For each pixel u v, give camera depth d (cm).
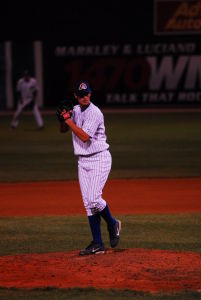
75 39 11169
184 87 11056
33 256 2339
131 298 1817
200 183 4144
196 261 2222
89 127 2272
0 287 1944
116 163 5050
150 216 3181
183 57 10988
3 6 11369
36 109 7669
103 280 2012
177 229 2895
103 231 2905
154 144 6194
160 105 11200
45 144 6372
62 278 2044
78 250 2462
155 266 2153
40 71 11250
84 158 2322
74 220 3105
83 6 11125
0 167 4944
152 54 11062
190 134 6981
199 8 10825
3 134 7331
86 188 2330
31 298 1836
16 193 3869
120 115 9631
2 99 11250
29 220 3116
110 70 11181
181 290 1895
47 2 11200
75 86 2284
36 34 11275
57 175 4538
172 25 10950
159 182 4188
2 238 2750
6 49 11162
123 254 2327
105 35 11131
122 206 3434
